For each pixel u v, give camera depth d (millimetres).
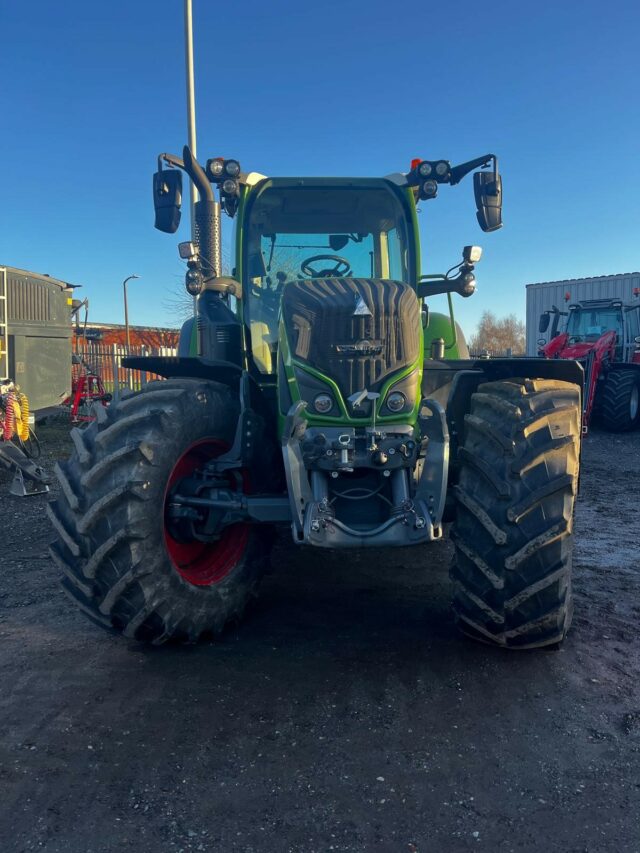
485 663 3381
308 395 3416
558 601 3141
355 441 3377
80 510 3166
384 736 2773
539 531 3062
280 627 3840
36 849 2172
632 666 3367
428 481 3320
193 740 2754
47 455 10102
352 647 3572
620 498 7535
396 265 4742
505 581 3100
